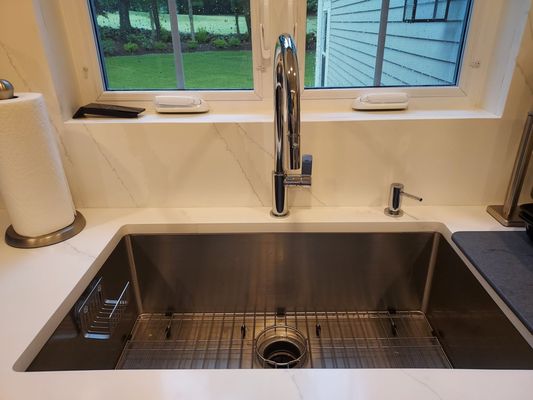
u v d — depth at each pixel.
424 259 0.97
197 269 0.99
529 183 0.97
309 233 0.95
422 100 1.04
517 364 0.63
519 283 0.70
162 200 1.01
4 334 0.60
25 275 0.74
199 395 0.50
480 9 0.94
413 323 0.98
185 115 1.00
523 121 0.91
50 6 0.88
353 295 1.01
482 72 1.00
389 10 1.00
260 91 1.03
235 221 0.95
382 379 0.52
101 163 0.96
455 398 0.49
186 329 0.97
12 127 0.73
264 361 0.85
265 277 1.00
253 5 0.94
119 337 0.89
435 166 0.96
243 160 0.96
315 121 0.92
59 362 0.66
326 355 0.87
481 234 0.87
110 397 0.50
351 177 0.98
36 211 0.81
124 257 0.95
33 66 0.86
